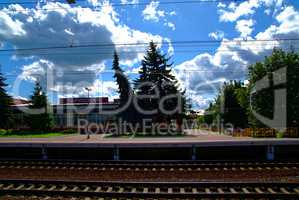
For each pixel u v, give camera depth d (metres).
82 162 15.95
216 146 17.56
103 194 9.94
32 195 10.13
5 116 57.12
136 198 9.73
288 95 37.31
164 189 10.68
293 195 9.44
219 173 13.20
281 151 17.81
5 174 13.66
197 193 9.71
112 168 14.23
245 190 10.40
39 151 18.84
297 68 37.50
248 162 15.15
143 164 14.91
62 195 10.09
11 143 18.50
